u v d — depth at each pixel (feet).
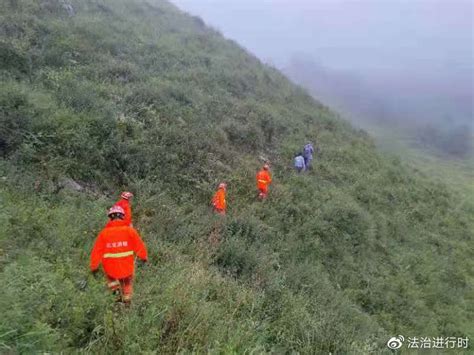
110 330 15.70
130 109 46.78
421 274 48.42
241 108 66.39
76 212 27.73
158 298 19.42
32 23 57.16
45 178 31.01
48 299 16.07
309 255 40.86
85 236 25.17
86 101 42.65
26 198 27.09
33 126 34.60
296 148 65.92
